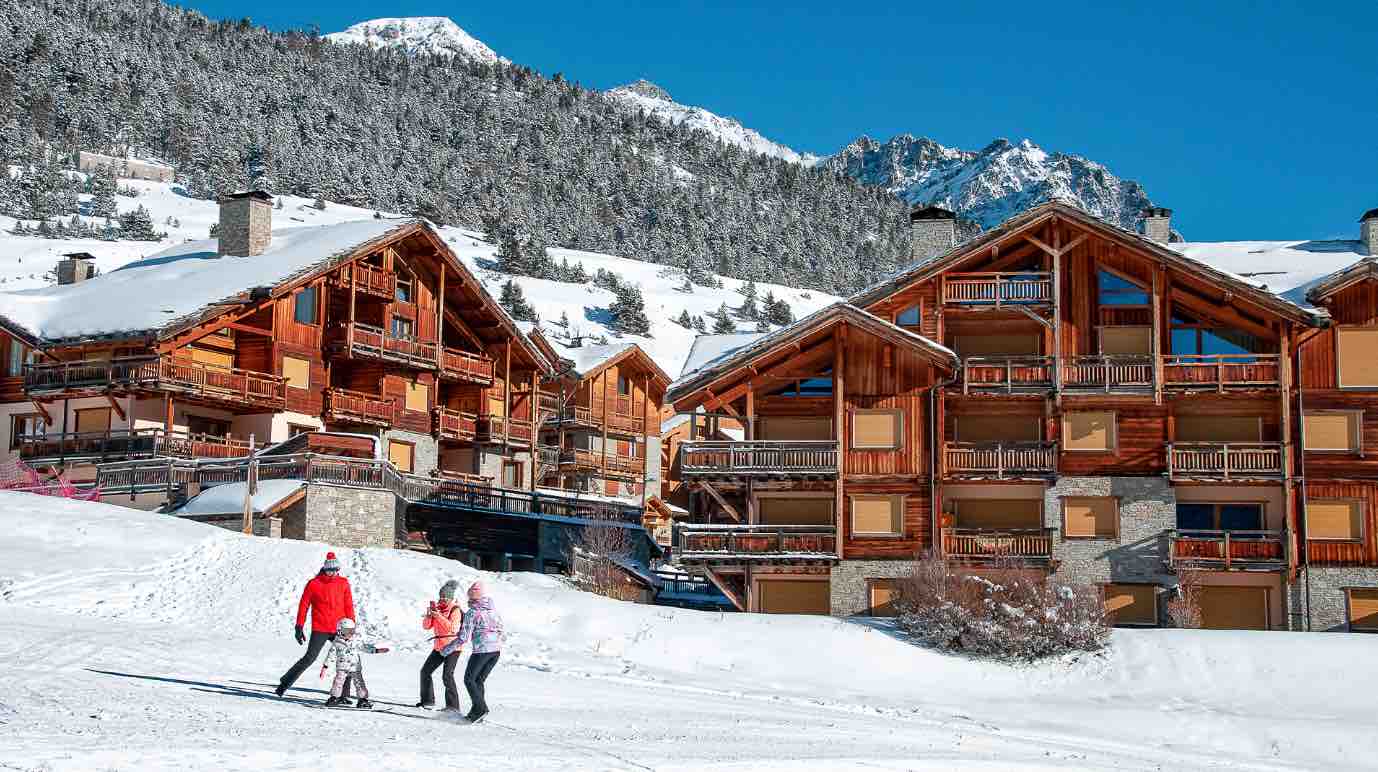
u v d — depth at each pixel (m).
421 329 61.72
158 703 19.27
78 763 14.16
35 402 54.59
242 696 20.88
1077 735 27.20
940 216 51.03
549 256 181.88
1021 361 44.44
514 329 65.00
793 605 44.91
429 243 61.06
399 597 33.66
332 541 43.84
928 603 36.09
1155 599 43.28
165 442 50.81
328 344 57.44
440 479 53.28
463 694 24.02
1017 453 43.91
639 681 29.03
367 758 15.80
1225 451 43.12
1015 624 34.31
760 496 45.84
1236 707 30.69
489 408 65.94
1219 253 51.91
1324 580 42.53
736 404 46.66
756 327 162.38
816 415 45.84
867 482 44.22
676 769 16.86
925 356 43.81
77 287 61.31
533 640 32.50
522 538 51.47
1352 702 31.05
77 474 52.56
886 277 48.41
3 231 165.62
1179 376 43.62
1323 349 43.56
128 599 32.09
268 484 43.84
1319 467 43.16
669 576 53.34
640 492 78.25
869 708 28.30
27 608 30.42
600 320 151.25
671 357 138.62
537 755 17.12
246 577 34.16
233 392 53.09
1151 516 43.59
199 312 52.25
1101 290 45.06
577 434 74.25
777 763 17.94
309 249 58.59
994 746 23.28
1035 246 45.62
